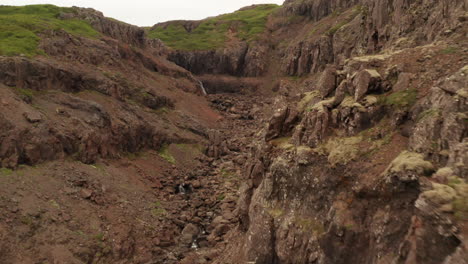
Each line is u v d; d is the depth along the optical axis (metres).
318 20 88.88
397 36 29.59
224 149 49.47
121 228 25.91
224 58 92.06
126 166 36.59
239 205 24.27
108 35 63.66
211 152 48.03
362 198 14.84
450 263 9.52
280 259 17.11
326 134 18.44
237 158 45.31
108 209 27.34
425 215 10.77
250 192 22.81
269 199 19.27
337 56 57.34
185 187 38.00
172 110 55.03
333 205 15.67
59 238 22.25
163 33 111.75
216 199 34.31
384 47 32.09
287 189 18.42
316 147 18.16
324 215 16.19
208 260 23.69
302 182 17.69
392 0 35.03
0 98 29.77
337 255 14.66
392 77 18.80
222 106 72.81
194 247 26.53
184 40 103.38
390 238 12.80
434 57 18.42
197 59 92.94
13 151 26.34
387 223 13.11
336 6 81.81
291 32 96.75
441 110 14.31
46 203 24.28
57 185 26.66
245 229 22.67
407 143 15.31
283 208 18.33
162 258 24.81
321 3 87.88
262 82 86.25
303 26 95.75
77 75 41.75
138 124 42.47
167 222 29.39
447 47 18.84
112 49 55.00
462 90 13.79
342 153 16.70
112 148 37.06
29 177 25.78
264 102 75.19
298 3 101.88
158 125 47.16
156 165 40.66
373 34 36.22
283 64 84.19
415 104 16.11
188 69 93.25
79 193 27.17
